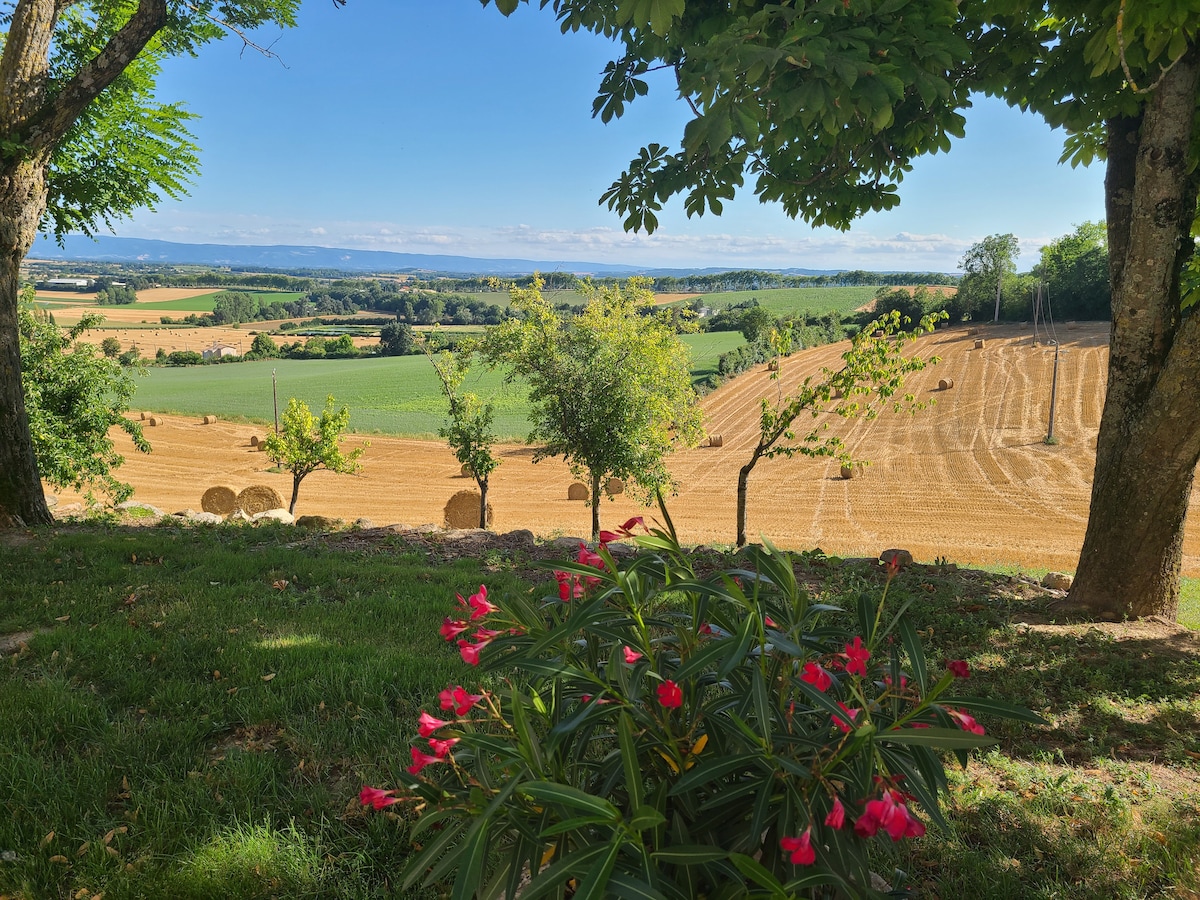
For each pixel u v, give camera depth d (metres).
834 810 1.49
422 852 1.78
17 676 4.31
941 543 24.11
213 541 8.41
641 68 5.41
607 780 1.85
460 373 24.27
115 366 19.84
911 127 5.87
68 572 6.64
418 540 9.32
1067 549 22.86
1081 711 4.62
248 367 102.00
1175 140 6.00
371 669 4.43
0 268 8.61
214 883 2.65
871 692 2.02
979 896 2.71
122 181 11.09
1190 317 6.04
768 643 1.77
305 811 3.11
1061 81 5.83
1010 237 92.56
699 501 32.97
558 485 38.44
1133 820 3.31
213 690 4.22
